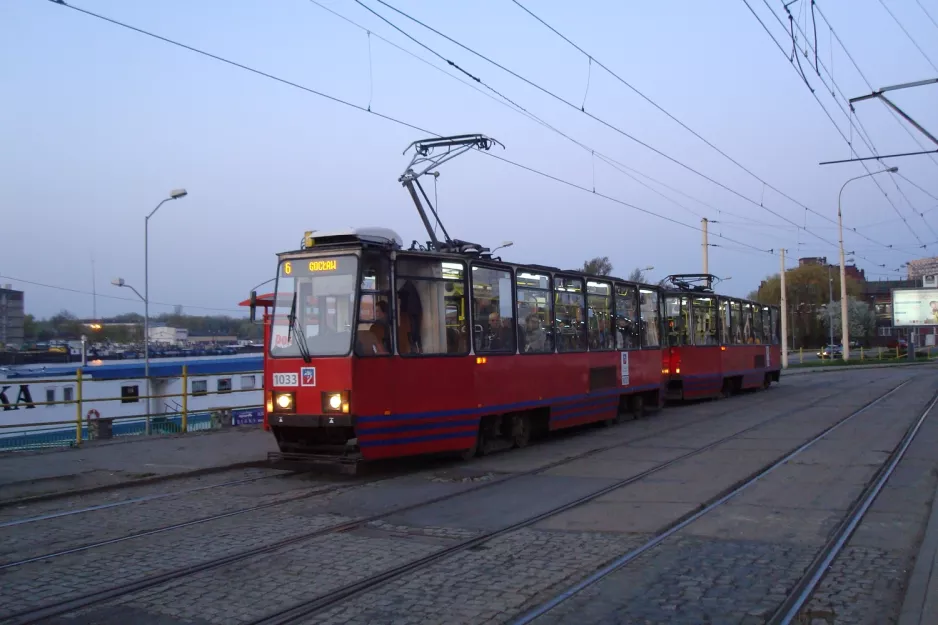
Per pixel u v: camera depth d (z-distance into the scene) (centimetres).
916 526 830
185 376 1719
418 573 664
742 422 1889
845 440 1517
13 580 646
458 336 1305
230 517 890
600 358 1784
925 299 6488
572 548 746
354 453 1149
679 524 842
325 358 1138
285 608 574
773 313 3294
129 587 623
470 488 1070
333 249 1173
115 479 1119
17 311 5966
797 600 594
